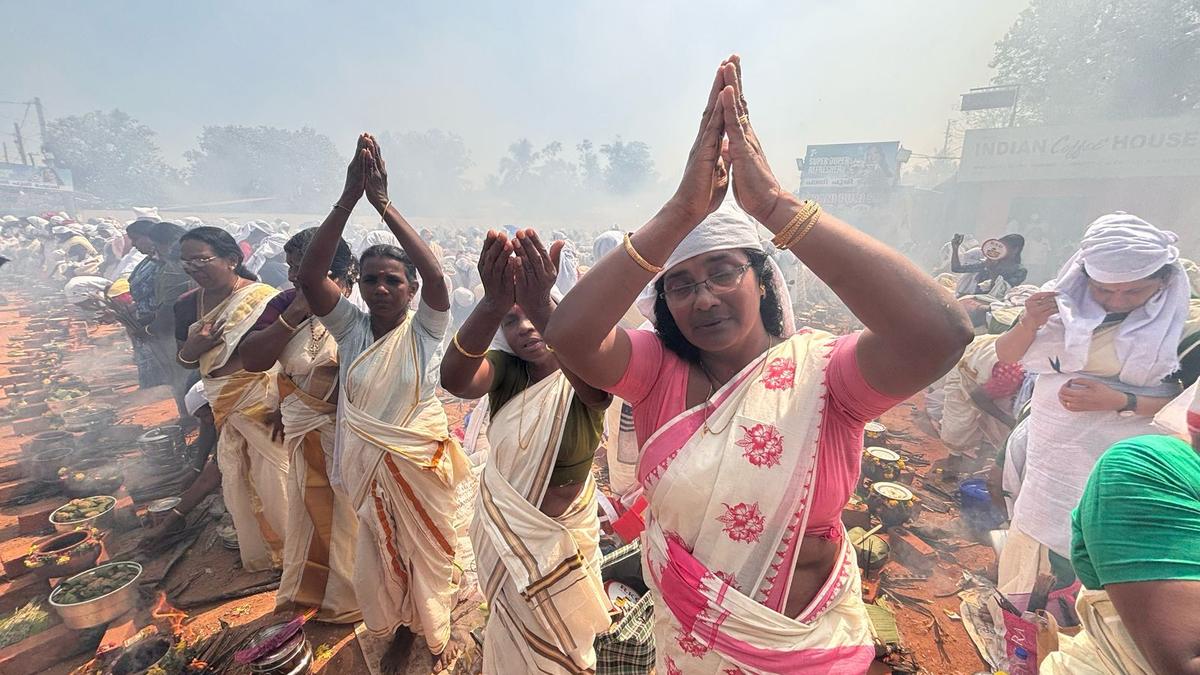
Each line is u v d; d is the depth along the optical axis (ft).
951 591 13.30
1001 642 11.37
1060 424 10.44
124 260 40.09
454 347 7.04
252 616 12.23
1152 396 9.59
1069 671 5.67
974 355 17.11
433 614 10.65
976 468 19.45
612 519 14.67
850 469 5.12
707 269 5.10
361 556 10.50
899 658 10.64
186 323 16.28
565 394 7.89
